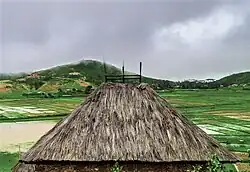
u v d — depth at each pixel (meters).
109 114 25.95
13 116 110.38
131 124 25.55
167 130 25.62
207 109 132.25
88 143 24.62
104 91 27.20
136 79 28.22
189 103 154.50
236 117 110.12
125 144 24.64
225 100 173.25
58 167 24.70
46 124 92.88
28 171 25.91
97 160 24.00
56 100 169.25
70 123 25.72
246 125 93.12
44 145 25.00
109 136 24.92
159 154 24.48
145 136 25.09
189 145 25.27
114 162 24.33
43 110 127.38
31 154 24.92
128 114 26.02
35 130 82.00
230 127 89.12
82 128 25.34
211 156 25.02
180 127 26.03
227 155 25.69
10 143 65.50
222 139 70.94
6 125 91.31
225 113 120.69
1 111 125.19
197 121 99.75
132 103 26.62
